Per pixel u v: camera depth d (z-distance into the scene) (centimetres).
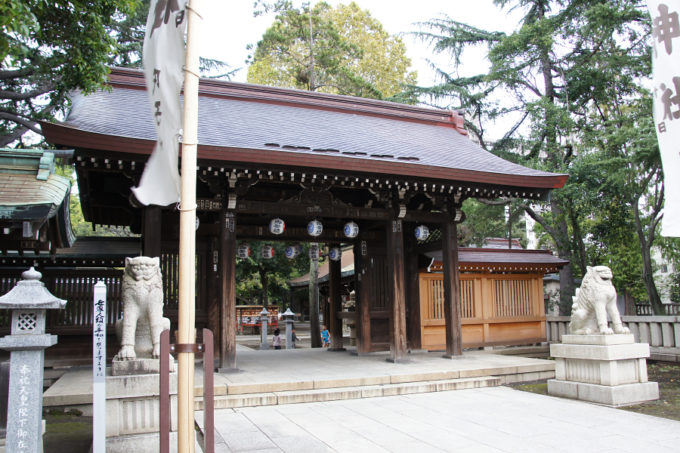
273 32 2709
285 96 1403
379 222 1295
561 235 1855
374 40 3300
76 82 895
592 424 694
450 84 2094
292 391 874
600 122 1811
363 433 657
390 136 1350
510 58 1852
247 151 920
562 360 909
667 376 1098
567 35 1812
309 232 1149
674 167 686
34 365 456
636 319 1340
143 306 600
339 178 1052
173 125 374
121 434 538
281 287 3419
